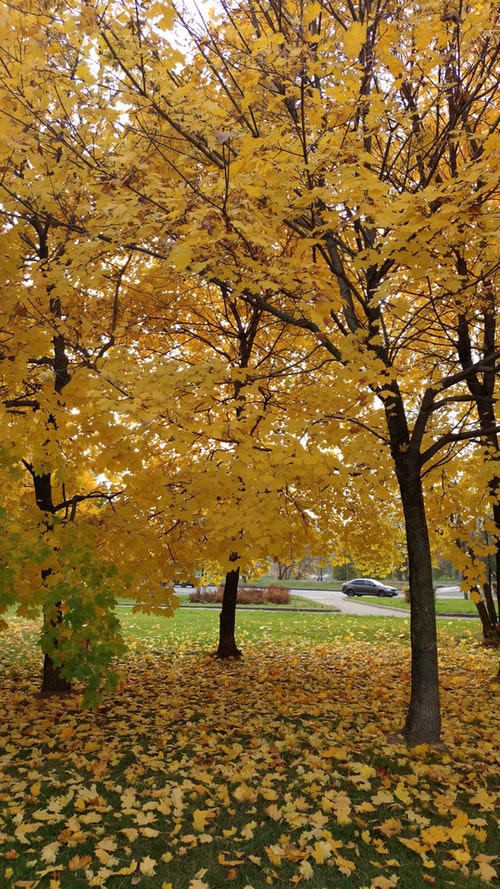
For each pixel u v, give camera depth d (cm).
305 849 293
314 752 443
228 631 921
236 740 473
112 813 333
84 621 335
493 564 1147
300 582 4788
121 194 356
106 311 536
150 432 355
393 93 408
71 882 261
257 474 367
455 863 279
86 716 545
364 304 473
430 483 609
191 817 329
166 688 690
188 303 620
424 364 709
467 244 365
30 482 710
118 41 329
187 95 377
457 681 736
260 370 630
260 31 431
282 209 343
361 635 1287
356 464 504
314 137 362
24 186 395
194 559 576
